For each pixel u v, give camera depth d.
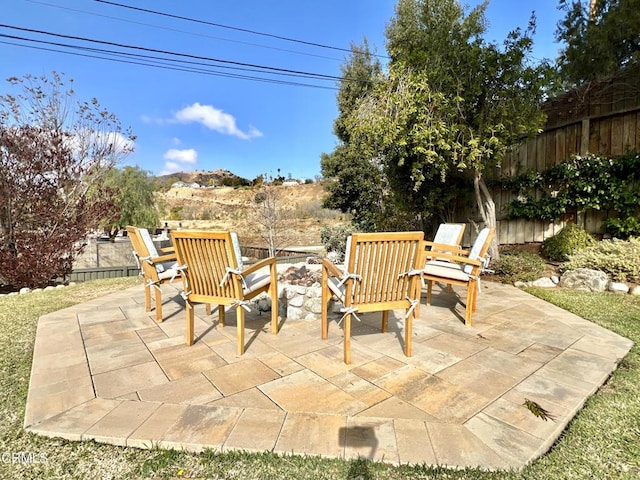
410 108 4.73
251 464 1.51
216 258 2.58
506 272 5.31
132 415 1.83
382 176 9.15
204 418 1.80
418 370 2.35
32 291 5.37
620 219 5.27
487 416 1.81
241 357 2.58
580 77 5.55
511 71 4.70
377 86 5.40
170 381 2.21
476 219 6.97
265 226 12.44
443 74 4.80
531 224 6.40
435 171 5.58
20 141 6.64
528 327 3.21
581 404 1.93
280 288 3.65
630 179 5.06
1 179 6.49
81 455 1.59
